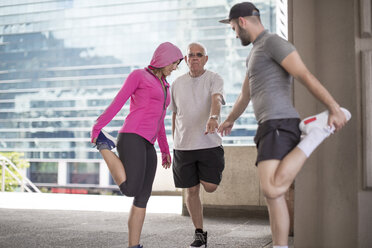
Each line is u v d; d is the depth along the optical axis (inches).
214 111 126.8
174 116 143.5
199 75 135.5
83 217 226.8
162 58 111.3
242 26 89.4
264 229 181.8
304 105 109.3
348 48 98.7
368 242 97.3
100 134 109.4
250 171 228.5
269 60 85.2
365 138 96.0
